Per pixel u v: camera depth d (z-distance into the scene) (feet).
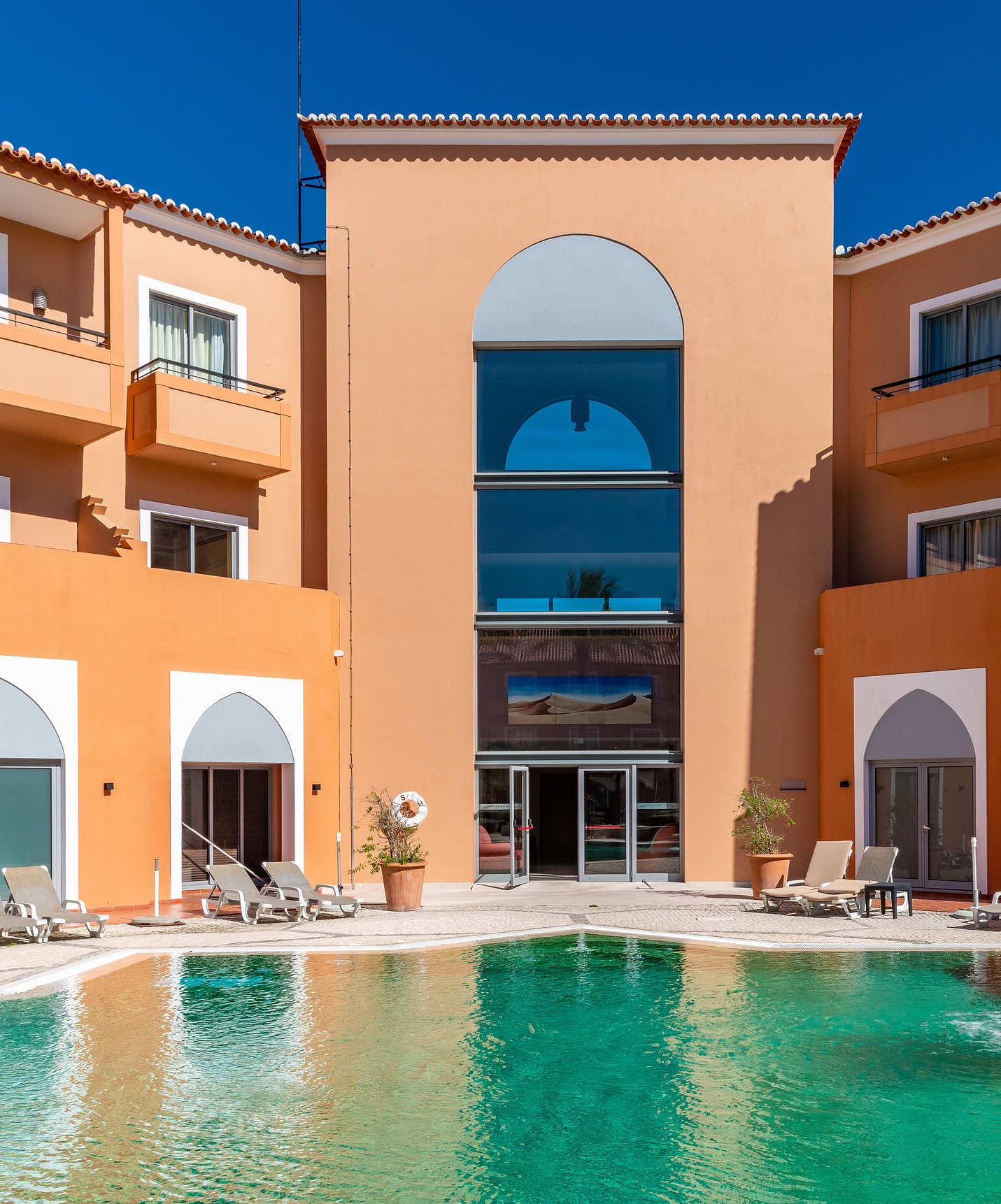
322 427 75.25
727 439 73.41
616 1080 27.53
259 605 66.39
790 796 71.26
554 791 73.72
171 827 61.11
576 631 73.72
